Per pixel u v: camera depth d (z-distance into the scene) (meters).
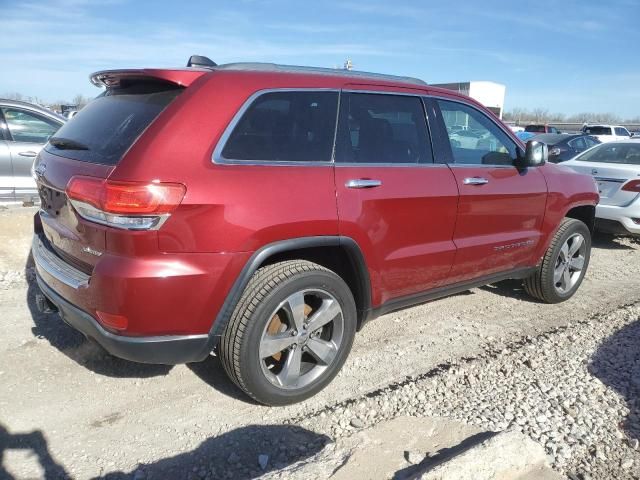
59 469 2.61
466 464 2.37
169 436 2.89
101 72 3.23
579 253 5.24
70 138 3.21
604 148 8.22
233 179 2.78
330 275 3.16
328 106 3.29
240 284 2.82
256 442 2.86
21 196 7.13
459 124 4.10
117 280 2.57
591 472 2.66
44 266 3.13
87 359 3.66
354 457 2.50
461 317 4.71
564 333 4.35
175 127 2.72
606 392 3.43
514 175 4.35
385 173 3.43
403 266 3.58
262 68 3.24
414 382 3.47
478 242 4.08
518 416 3.10
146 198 2.55
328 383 3.32
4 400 3.15
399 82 3.76
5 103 7.04
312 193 3.04
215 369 3.62
